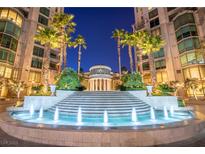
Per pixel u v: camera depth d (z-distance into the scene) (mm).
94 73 29609
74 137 5766
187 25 32188
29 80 33406
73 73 17969
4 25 28875
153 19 40344
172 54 34969
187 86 28938
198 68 29562
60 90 15289
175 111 14469
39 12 37500
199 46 30562
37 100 14500
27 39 34094
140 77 18344
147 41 21594
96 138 5676
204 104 20172
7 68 29172
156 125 7031
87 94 15203
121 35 31203
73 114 11188
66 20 23016
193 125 7062
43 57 37156
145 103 14977
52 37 20203
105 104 12531
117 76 35562
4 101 22500
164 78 35750
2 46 28062
